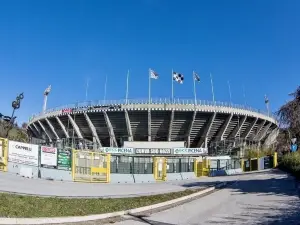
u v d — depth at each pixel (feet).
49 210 49.83
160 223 49.11
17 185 74.95
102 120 249.14
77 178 114.93
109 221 49.34
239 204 65.51
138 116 243.19
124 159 151.02
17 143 101.24
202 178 163.84
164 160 160.45
